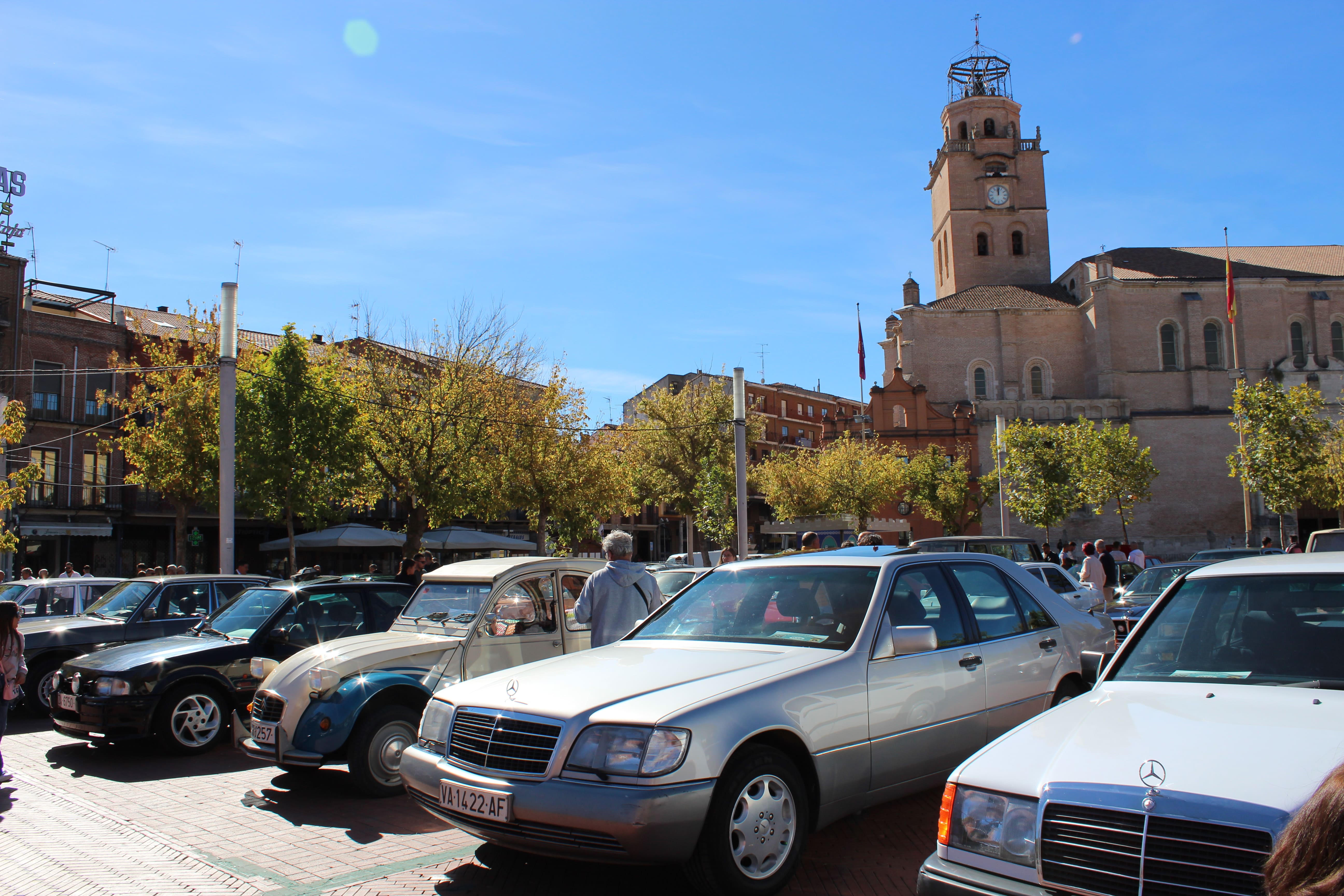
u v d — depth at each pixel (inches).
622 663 219.8
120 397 1363.2
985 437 2261.3
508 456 1112.8
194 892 214.7
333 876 221.6
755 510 2723.9
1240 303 2338.8
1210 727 145.6
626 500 1282.0
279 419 831.7
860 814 260.8
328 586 403.2
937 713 230.7
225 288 607.8
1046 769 141.8
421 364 1075.3
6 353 1294.3
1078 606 535.5
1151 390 2332.7
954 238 2650.1
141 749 390.3
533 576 343.9
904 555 253.8
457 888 210.4
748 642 231.8
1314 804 72.8
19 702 511.5
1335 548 509.7
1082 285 2454.5
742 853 186.9
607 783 181.0
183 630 497.0
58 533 1295.5
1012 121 2689.5
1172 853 121.8
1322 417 2268.7
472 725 208.1
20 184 1440.7
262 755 297.0
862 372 2283.5
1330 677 162.9
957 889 138.5
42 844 256.7
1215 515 2273.6
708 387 1836.9
